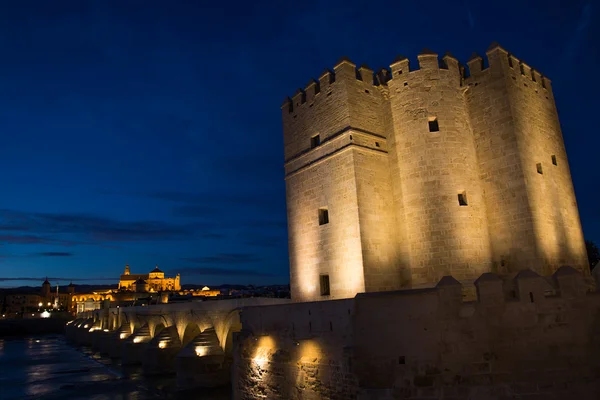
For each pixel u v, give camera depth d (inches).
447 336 611.5
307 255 1104.8
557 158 1077.1
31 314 5423.2
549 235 948.0
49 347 3149.6
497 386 581.3
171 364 1689.2
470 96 1033.5
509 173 947.3
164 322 1884.8
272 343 848.9
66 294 7357.3
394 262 999.0
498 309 602.9
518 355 585.3
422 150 984.9
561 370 569.6
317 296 1059.9
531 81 1065.5
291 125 1224.2
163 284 7716.5
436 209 949.2
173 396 1267.2
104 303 3580.2
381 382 627.8
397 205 1019.3
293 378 770.8
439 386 599.5
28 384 1660.9
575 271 594.2
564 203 1048.8
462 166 975.6
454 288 622.8
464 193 965.8
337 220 1023.0
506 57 1007.0
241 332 959.6
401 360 624.4
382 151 1047.6
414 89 1021.2
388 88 1072.8
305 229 1120.8
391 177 1042.1
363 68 1084.5
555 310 585.6
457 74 1045.8
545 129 1064.8
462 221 938.7
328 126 1084.5
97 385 1573.6
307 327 759.1
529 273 608.7
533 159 978.1
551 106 1119.6
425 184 968.3
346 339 676.7
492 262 952.9
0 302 6752.0
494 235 960.3
